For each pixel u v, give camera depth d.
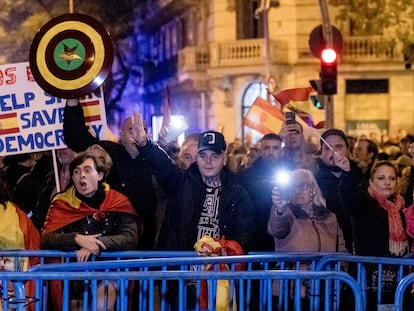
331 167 9.05
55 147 8.89
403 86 34.84
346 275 6.37
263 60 35.75
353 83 35.19
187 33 40.69
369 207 8.01
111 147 8.58
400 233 8.02
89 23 8.13
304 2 35.38
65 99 8.48
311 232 7.76
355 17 32.28
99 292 6.87
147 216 8.55
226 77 36.88
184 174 7.96
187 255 7.34
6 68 8.89
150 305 6.80
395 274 7.72
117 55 35.56
